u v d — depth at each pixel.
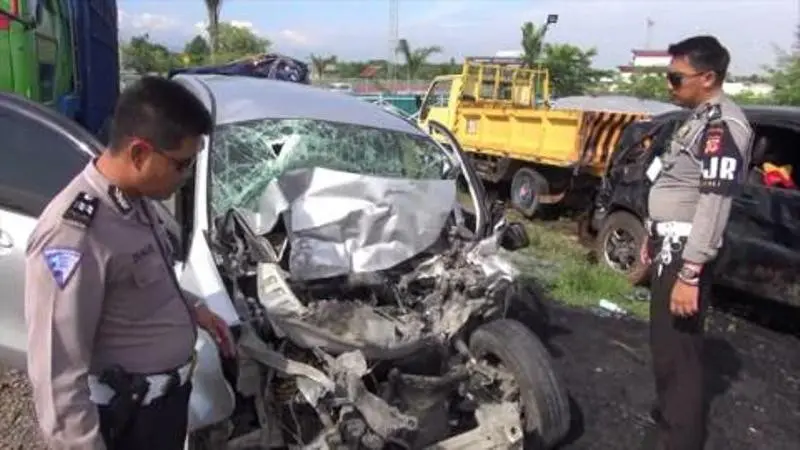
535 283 6.39
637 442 3.93
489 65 12.35
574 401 4.36
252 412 3.00
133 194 1.84
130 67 33.41
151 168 1.78
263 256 3.37
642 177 6.44
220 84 4.61
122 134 1.75
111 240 1.78
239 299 3.13
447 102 12.65
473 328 3.61
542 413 3.34
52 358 1.71
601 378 4.69
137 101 1.74
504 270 3.56
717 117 3.08
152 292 1.93
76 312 1.71
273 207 3.57
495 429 3.25
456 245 3.83
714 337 5.54
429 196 3.88
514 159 10.31
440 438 3.19
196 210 3.47
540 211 10.01
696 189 3.16
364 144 4.10
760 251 5.39
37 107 3.34
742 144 3.04
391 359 3.14
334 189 3.70
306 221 3.59
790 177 5.59
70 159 3.23
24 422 3.67
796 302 5.20
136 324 1.92
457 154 4.23
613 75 31.92
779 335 5.63
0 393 3.95
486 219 4.00
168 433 2.06
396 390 3.12
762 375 4.89
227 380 2.91
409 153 4.21
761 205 5.45
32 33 5.21
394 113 4.70
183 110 1.76
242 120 3.95
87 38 7.70
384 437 2.87
